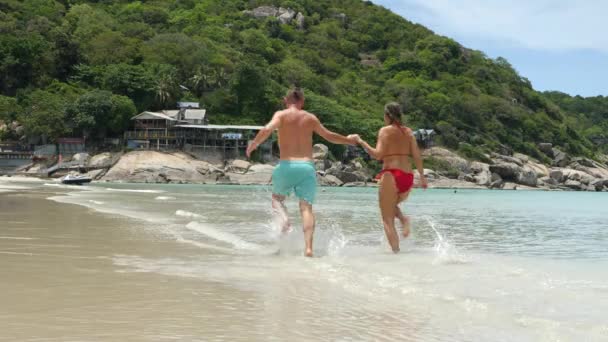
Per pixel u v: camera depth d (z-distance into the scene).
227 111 86.31
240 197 28.09
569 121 136.88
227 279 5.38
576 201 38.75
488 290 4.83
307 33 134.12
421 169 7.97
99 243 8.07
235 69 88.88
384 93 111.75
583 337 3.44
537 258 7.18
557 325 3.70
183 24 115.75
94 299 4.41
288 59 111.94
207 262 6.45
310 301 4.44
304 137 7.73
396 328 3.65
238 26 122.12
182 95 84.94
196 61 91.69
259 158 77.56
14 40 78.12
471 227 12.93
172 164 69.62
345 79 115.75
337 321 3.82
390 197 7.75
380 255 7.16
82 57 82.88
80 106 72.12
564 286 5.02
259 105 87.38
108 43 87.38
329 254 7.29
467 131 105.19
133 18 112.44
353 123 88.19
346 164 83.44
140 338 3.34
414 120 102.50
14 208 15.48
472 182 84.94
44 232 9.41
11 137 71.56
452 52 136.25
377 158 7.97
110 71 79.25
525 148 106.75
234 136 75.12
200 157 74.75
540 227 13.36
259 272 5.78
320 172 72.56
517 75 141.00
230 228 10.55
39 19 87.81
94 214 13.65
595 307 4.23
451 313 4.05
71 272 5.63
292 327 3.65
